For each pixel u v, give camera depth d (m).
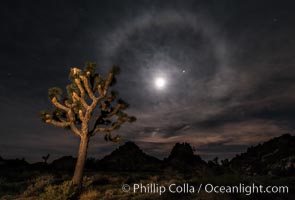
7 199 10.71
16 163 29.84
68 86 12.08
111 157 37.00
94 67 11.93
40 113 11.98
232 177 11.36
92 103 11.66
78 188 10.86
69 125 11.94
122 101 12.24
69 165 31.00
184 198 8.91
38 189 12.36
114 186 13.41
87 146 11.62
